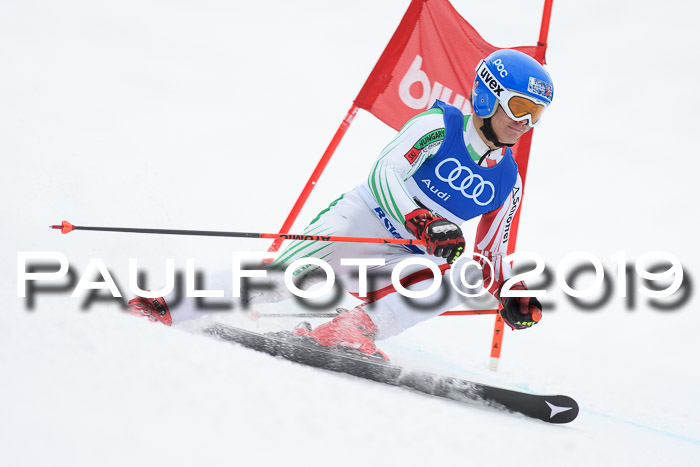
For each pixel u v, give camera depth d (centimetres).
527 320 1393
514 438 941
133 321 998
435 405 1027
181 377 835
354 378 1133
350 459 735
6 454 605
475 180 1372
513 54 1321
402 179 1335
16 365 770
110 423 690
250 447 707
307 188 1727
